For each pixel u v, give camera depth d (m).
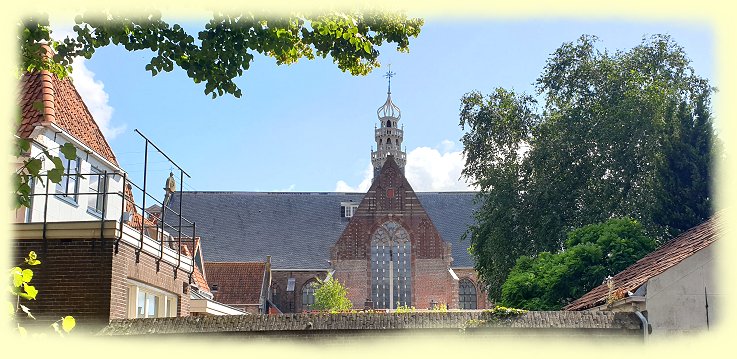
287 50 14.48
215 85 14.46
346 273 81.44
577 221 40.62
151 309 19.22
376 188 82.94
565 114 43.25
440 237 81.88
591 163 41.47
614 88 42.72
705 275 15.68
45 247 16.22
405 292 80.94
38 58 13.67
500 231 42.91
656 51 44.75
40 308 15.98
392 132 103.00
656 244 28.88
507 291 29.70
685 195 30.39
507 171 44.81
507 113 46.06
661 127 38.06
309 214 88.81
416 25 14.91
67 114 24.78
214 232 85.81
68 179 23.95
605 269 26.97
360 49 14.87
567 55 45.19
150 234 27.22
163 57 14.22
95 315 15.91
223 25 14.12
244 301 74.31
